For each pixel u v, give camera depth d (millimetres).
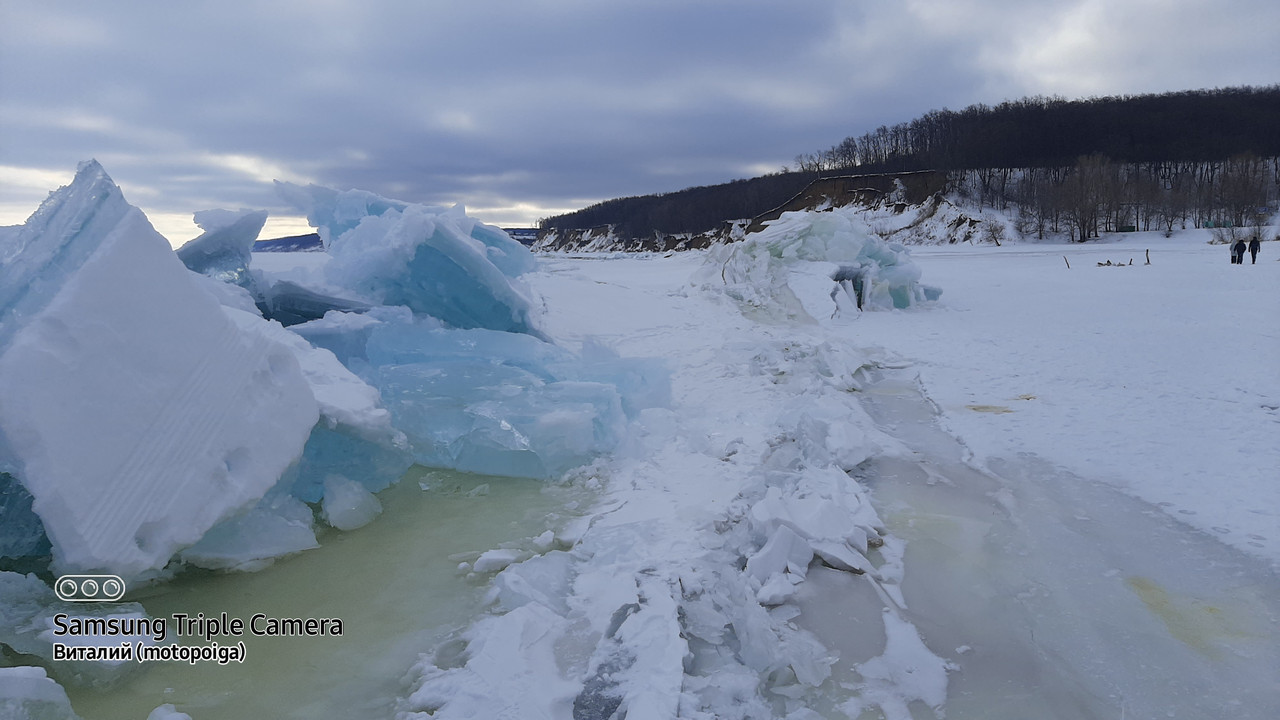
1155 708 4016
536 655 4371
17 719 3602
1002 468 8164
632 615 4742
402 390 8875
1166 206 63062
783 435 9188
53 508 4406
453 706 3953
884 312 21750
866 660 4508
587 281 24109
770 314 20797
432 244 11516
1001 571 5672
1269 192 71062
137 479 4820
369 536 6527
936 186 79312
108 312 4887
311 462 7156
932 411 10859
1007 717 3975
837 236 24484
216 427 5398
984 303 23234
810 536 5918
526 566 5516
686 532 6234
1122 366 12859
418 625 4996
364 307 11680
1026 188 79750
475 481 8047
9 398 4320
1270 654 4480
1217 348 13953
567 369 10555
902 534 6445
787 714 4012
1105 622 4902
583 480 7977
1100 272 31719
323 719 4023
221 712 4086
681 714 3828
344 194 13641
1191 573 5547
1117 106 97125
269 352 6078
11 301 4969
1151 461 8031
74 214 5102
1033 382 12211
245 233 10469
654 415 9859
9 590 4809
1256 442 8422
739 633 4691
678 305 21922
